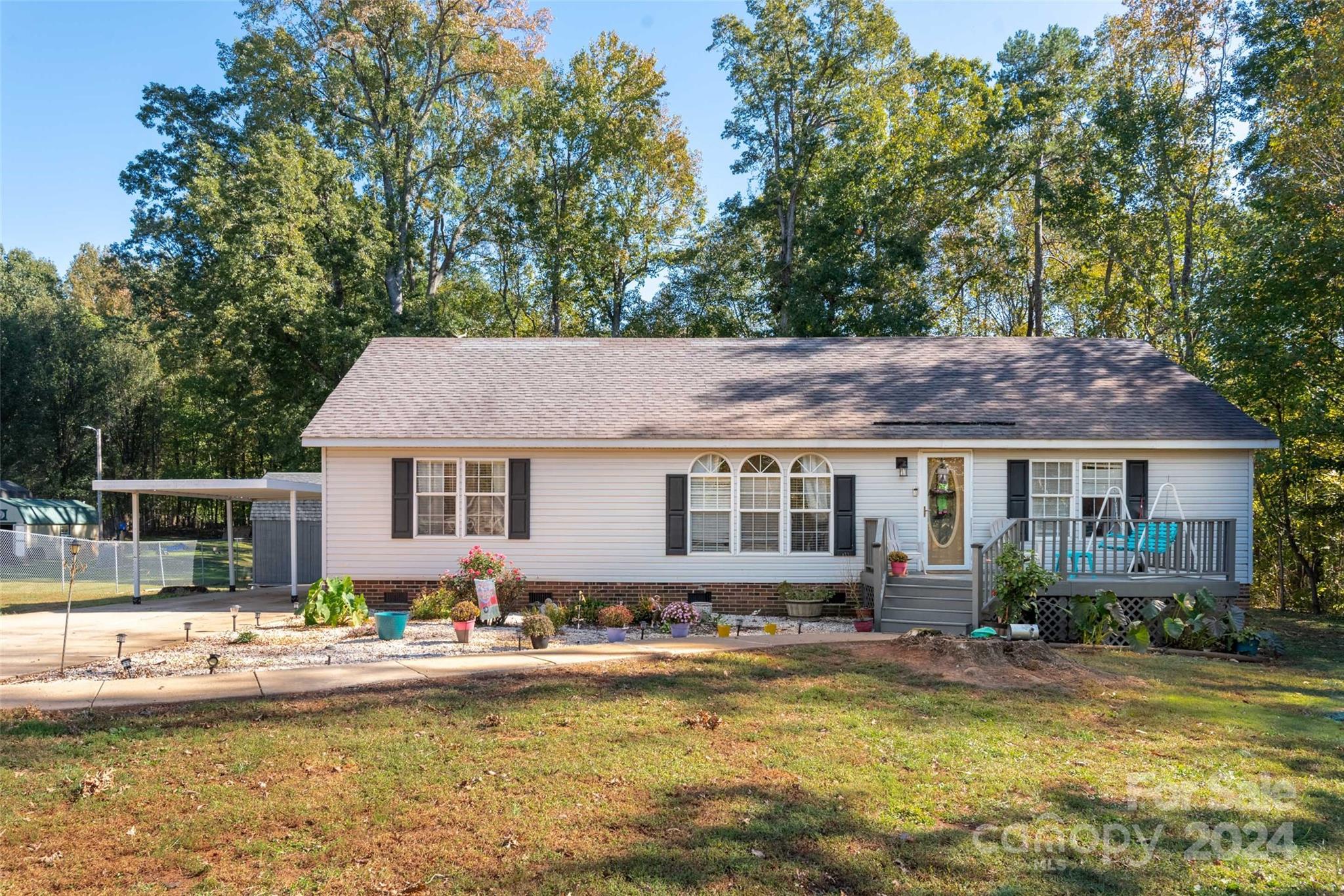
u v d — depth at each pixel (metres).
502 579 15.56
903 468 16.70
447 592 15.70
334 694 9.04
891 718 8.29
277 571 24.61
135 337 51.16
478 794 6.16
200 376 33.00
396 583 16.94
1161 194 28.39
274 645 12.51
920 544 16.58
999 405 17.47
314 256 30.64
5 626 15.37
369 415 17.27
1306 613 20.75
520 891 4.75
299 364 30.56
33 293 54.12
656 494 16.92
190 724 7.88
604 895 4.71
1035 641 11.45
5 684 9.73
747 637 13.20
